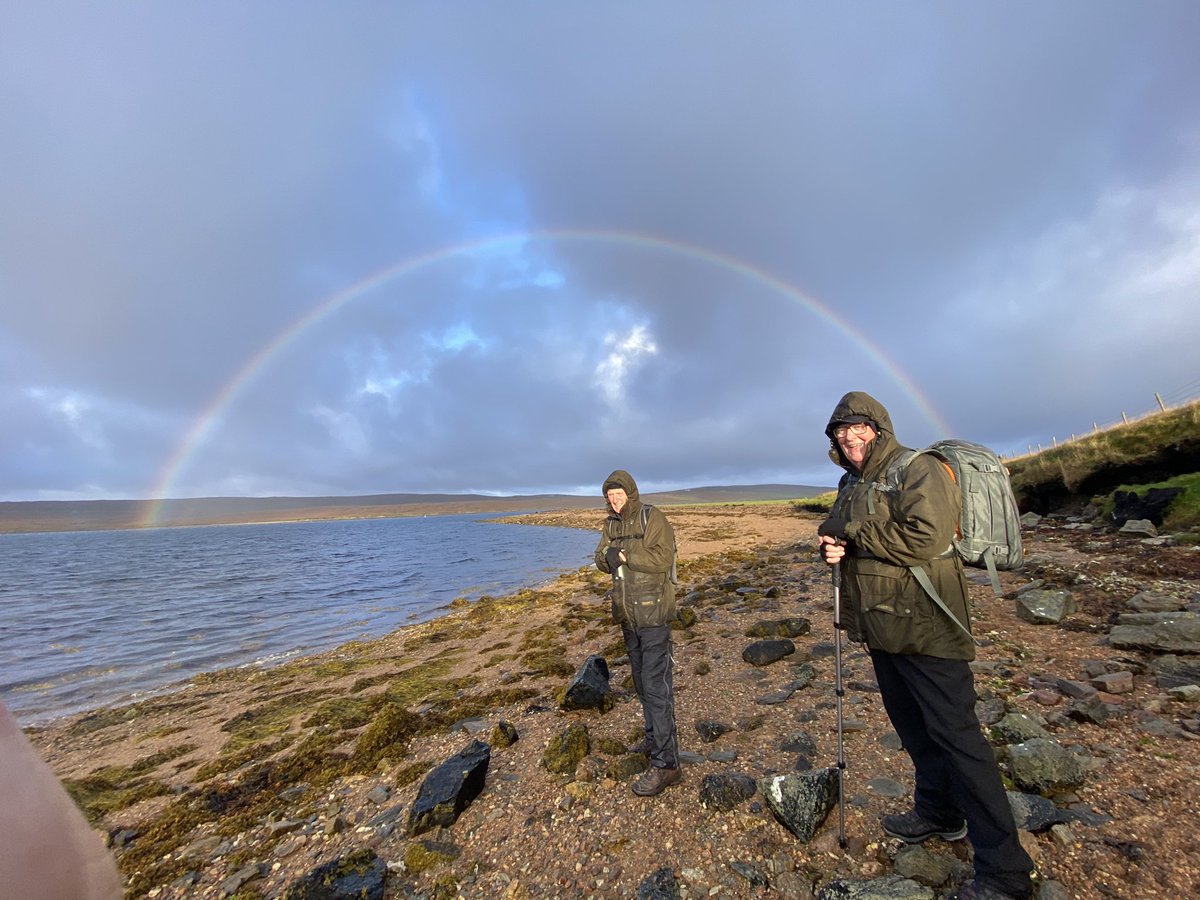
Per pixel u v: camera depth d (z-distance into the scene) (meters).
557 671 9.02
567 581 21.88
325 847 4.57
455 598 21.22
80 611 22.78
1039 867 3.28
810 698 6.33
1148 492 13.20
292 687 10.55
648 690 4.77
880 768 4.60
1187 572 8.57
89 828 0.99
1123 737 4.52
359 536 88.38
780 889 3.45
